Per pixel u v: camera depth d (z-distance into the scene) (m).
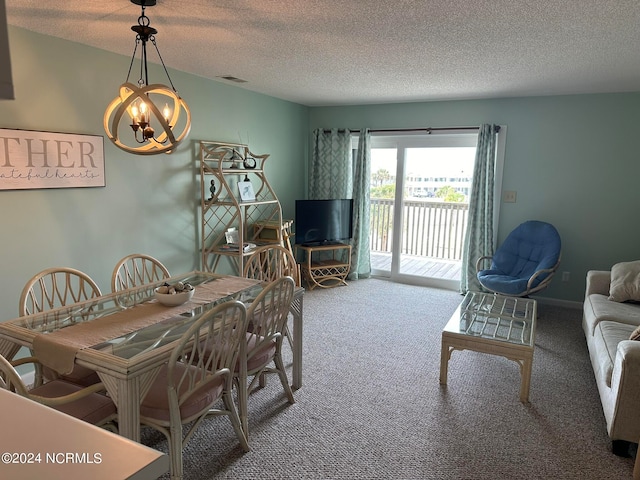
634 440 2.08
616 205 4.34
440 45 2.81
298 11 2.25
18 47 2.59
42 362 1.81
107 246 3.27
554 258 4.05
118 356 1.68
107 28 2.60
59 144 2.85
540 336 3.77
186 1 2.14
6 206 2.62
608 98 4.22
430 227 5.40
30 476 0.69
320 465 2.10
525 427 2.43
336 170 5.59
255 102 4.70
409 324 4.00
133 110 1.98
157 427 1.81
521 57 3.05
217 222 4.33
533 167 4.62
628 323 2.92
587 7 2.12
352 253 5.57
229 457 2.15
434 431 2.38
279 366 2.56
